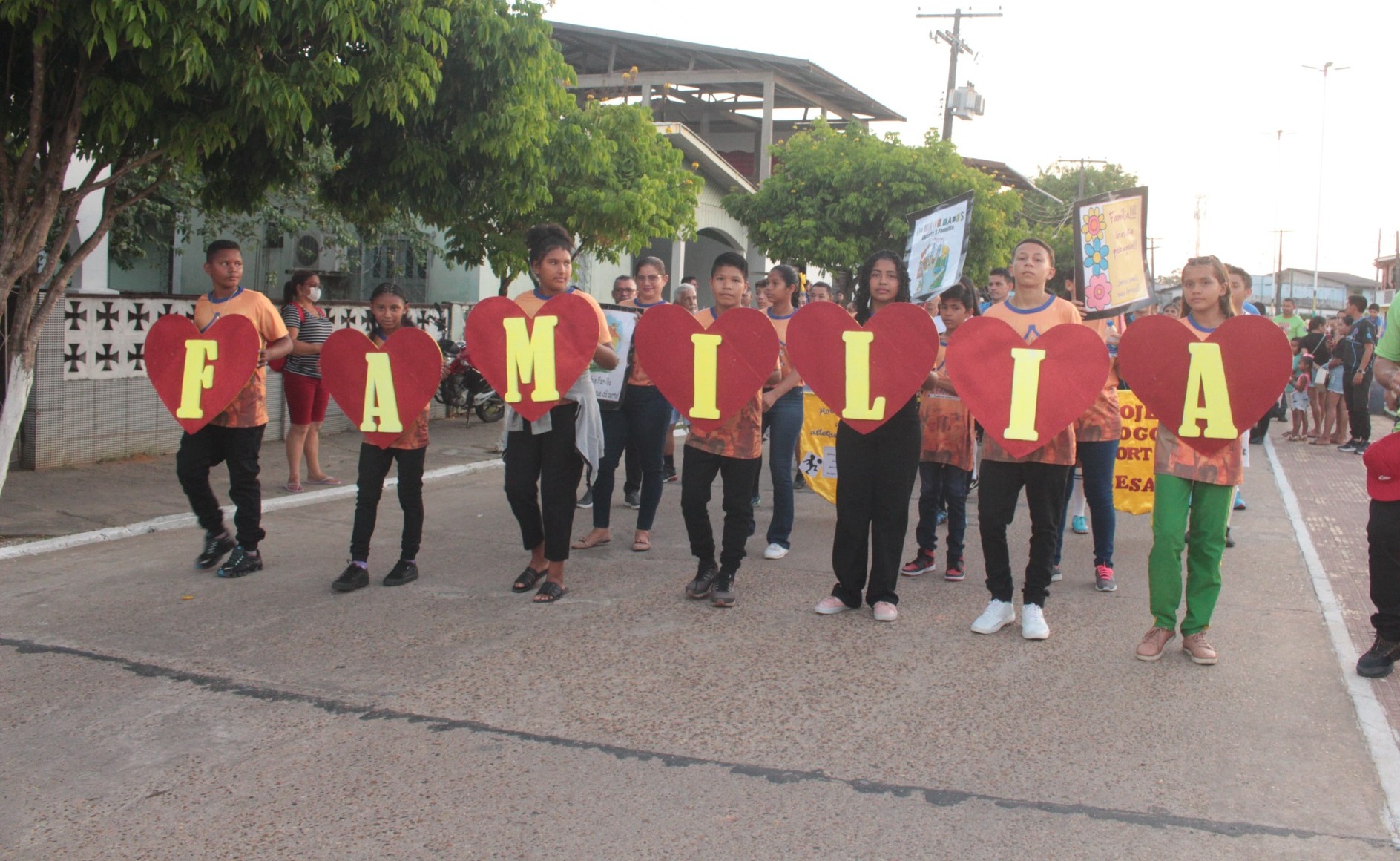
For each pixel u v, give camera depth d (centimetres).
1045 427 485
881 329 511
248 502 608
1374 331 1321
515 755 373
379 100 730
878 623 529
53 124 707
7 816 331
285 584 593
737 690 436
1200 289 471
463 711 411
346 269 1786
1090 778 357
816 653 482
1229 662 474
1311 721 407
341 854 309
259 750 376
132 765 365
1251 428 455
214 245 606
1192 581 475
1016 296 522
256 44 672
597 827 324
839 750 378
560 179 1220
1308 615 553
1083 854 309
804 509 859
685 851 310
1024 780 355
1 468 683
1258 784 353
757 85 2933
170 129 679
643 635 507
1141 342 471
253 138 789
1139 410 738
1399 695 435
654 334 551
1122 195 677
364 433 580
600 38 2803
